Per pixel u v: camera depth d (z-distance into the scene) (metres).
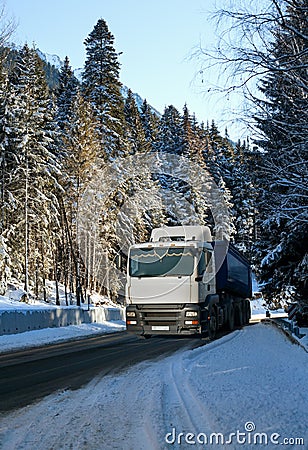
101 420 7.04
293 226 20.47
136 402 8.09
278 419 6.50
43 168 36.38
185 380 9.53
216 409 7.01
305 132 11.48
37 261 41.81
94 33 46.69
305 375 9.71
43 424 6.89
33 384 10.05
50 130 39.84
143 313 17.53
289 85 11.21
